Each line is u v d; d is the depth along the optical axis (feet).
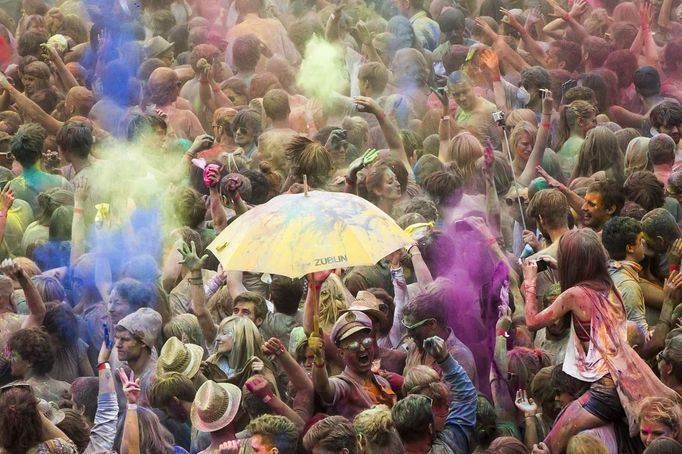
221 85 97.76
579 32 108.68
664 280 59.72
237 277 63.16
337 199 52.65
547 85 94.12
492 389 55.11
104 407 53.11
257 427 47.34
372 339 52.54
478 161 76.69
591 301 51.88
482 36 110.32
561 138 86.22
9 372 56.75
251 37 99.81
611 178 70.95
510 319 57.21
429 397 50.42
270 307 62.49
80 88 93.97
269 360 55.21
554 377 52.60
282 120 84.94
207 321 59.11
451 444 50.29
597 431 51.08
